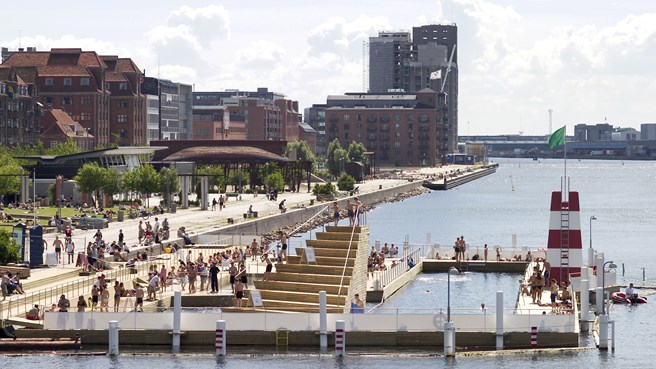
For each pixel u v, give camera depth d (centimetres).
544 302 10006
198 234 15988
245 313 8781
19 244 11981
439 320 8788
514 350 8706
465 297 11881
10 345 8619
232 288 10675
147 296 10344
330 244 10362
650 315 10794
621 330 9950
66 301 9112
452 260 14388
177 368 8162
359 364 8300
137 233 16112
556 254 11012
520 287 10869
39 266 11769
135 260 12338
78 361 8319
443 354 8612
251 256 13475
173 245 14600
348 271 9925
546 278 11038
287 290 9794
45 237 15138
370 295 11462
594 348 8944
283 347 8744
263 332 8762
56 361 8300
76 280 10912
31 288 10269
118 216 18475
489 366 8288
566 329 8875
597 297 10331
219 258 12181
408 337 8775
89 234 15812
